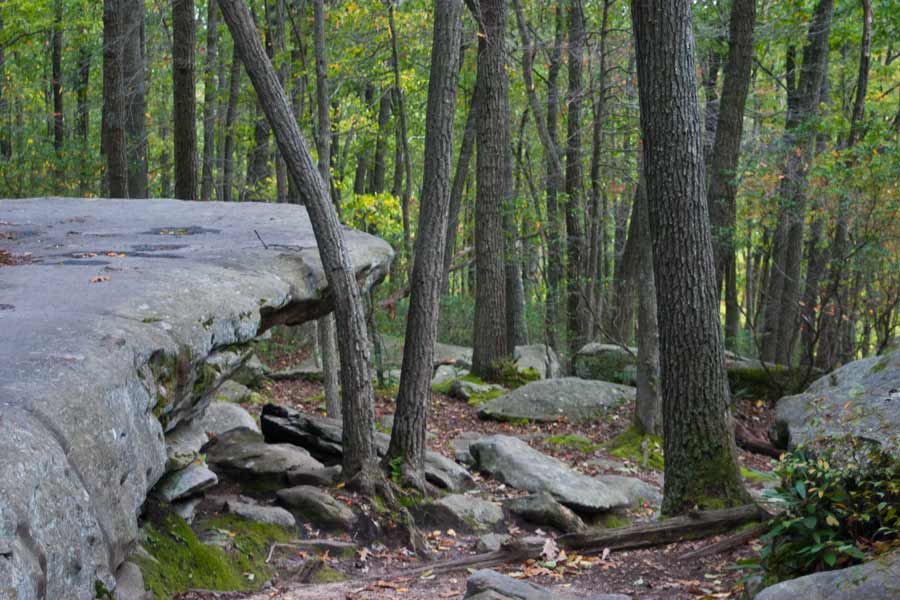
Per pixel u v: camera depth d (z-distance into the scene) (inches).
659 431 522.9
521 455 426.9
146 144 896.9
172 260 310.2
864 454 189.0
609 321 850.8
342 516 310.3
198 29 1090.7
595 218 836.0
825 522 180.1
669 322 315.3
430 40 720.3
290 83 645.3
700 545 283.3
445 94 355.9
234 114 877.8
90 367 187.3
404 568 291.7
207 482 274.1
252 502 318.7
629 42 781.9
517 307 828.6
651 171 315.3
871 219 583.5
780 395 615.8
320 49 451.8
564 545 294.0
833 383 383.6
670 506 315.9
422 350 363.3
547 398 581.6
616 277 1075.3
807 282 777.6
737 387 618.8
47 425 160.7
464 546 325.4
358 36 690.8
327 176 456.4
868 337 748.6
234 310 269.3
